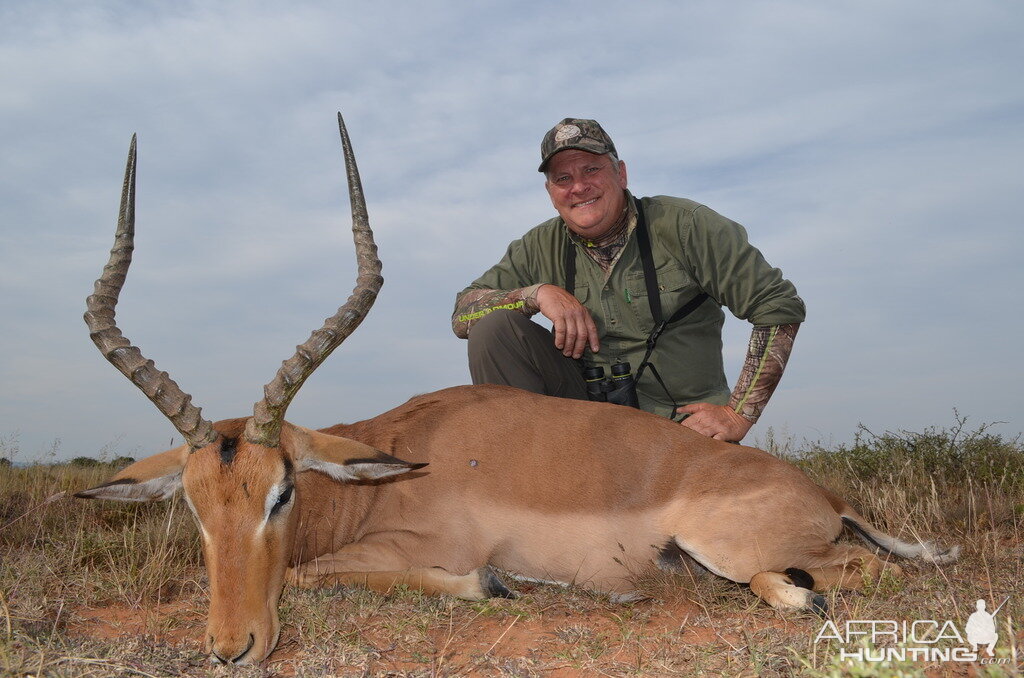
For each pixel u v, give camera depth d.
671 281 2.01
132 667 1.16
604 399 1.98
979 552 1.66
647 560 1.53
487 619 1.40
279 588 1.29
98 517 2.19
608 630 1.36
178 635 1.33
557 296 1.97
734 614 1.41
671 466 1.54
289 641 1.31
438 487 1.54
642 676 1.17
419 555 1.52
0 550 1.83
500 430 1.58
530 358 2.05
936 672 1.12
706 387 2.08
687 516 1.50
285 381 1.28
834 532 1.53
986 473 2.29
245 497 1.25
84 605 1.48
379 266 1.45
